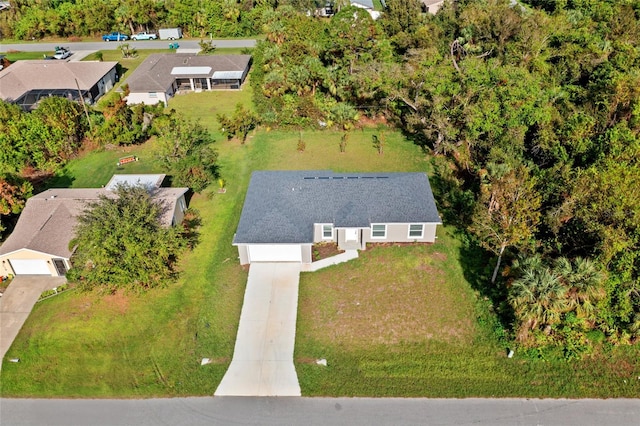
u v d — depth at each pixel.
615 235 25.45
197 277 31.53
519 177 31.67
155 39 80.12
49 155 44.50
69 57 72.50
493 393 24.31
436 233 34.72
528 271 24.73
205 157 42.16
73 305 29.70
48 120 44.62
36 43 79.81
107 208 29.36
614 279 25.53
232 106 55.84
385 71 50.06
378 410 23.67
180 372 25.80
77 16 80.06
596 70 50.31
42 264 31.53
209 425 23.30
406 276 31.11
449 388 24.58
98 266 28.48
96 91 58.56
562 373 25.20
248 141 48.19
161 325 28.31
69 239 31.98
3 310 29.55
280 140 48.22
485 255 32.59
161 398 24.66
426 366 25.67
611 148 33.72
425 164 43.44
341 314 28.69
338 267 31.94
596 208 26.94
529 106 37.16
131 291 30.27
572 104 44.38
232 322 28.45
